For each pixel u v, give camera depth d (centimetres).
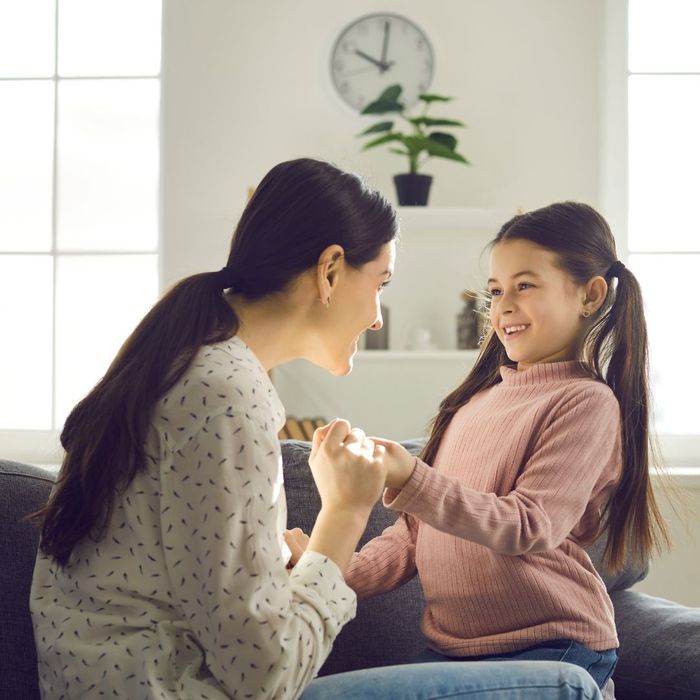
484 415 151
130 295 361
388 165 353
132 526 108
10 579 147
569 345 152
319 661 107
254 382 110
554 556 140
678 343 345
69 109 362
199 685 103
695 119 348
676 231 347
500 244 151
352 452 119
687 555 292
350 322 125
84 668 108
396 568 155
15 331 361
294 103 353
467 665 119
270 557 105
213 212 353
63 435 117
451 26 351
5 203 362
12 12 362
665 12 348
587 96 349
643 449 150
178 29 354
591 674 134
